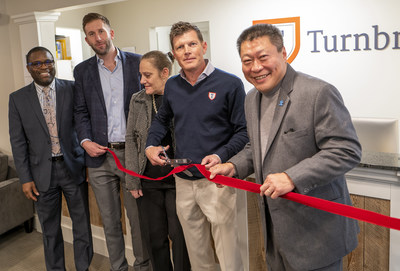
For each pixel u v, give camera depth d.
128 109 2.36
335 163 1.25
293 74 1.37
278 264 1.53
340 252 1.40
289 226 1.39
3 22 3.66
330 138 1.27
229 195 1.83
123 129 2.38
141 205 2.15
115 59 2.36
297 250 1.40
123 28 6.21
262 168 1.44
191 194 1.90
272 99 1.43
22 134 2.54
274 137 1.38
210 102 1.78
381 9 4.32
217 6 5.34
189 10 5.58
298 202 1.28
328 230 1.37
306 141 1.33
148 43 6.00
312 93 1.29
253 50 1.31
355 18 4.48
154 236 2.13
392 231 1.75
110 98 2.37
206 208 1.86
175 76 1.90
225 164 1.56
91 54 5.63
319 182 1.27
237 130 1.80
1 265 3.07
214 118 1.79
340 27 4.59
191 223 1.95
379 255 1.83
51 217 2.63
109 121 2.38
